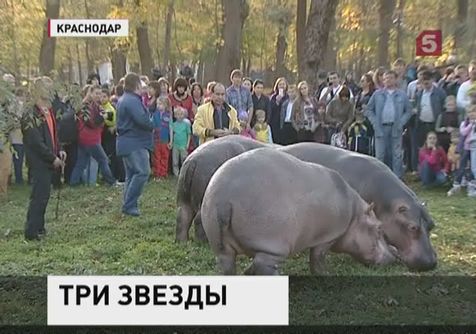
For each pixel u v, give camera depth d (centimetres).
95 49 3522
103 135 1350
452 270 730
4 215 1038
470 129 1199
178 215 824
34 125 848
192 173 790
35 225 880
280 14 3378
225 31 2156
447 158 1271
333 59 3353
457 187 1223
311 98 1342
